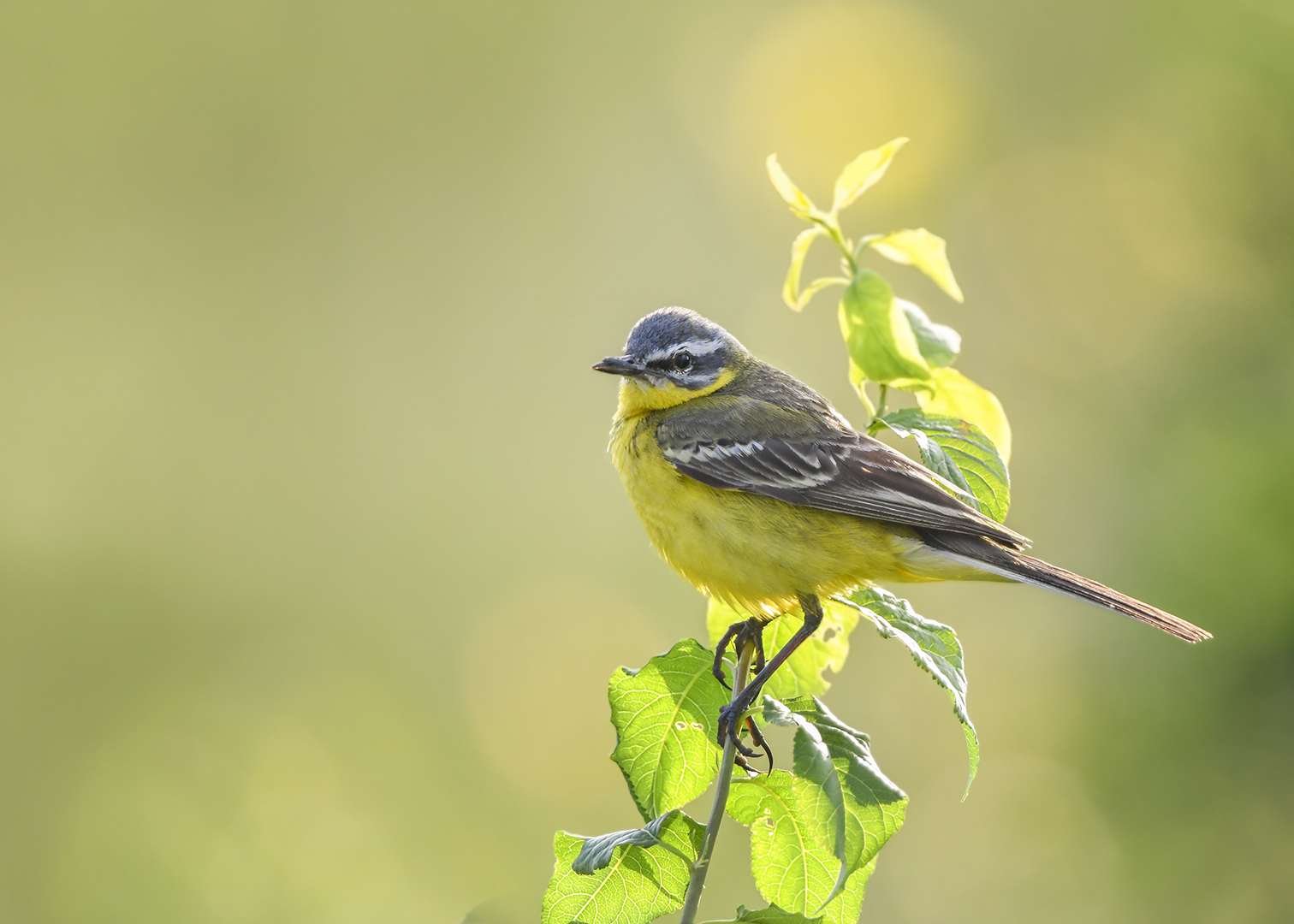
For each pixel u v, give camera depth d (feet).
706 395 26.23
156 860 51.83
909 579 23.20
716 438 24.31
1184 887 39.06
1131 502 42.78
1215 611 38.65
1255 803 38.42
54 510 62.90
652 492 24.47
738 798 18.51
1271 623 37.91
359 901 50.65
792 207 21.33
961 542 22.68
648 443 24.86
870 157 20.97
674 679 19.92
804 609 22.98
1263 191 46.44
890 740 51.42
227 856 52.01
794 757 16.66
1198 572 39.09
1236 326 44.34
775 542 22.95
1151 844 39.60
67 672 58.08
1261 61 46.91
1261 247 45.98
